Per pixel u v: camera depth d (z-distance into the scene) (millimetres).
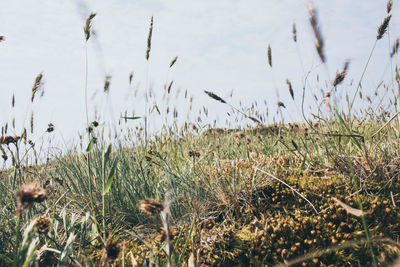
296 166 3273
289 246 2195
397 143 2979
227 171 3311
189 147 4328
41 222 1812
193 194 2918
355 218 2273
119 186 3059
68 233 2604
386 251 1989
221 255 2211
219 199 2791
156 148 4082
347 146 3119
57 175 3533
